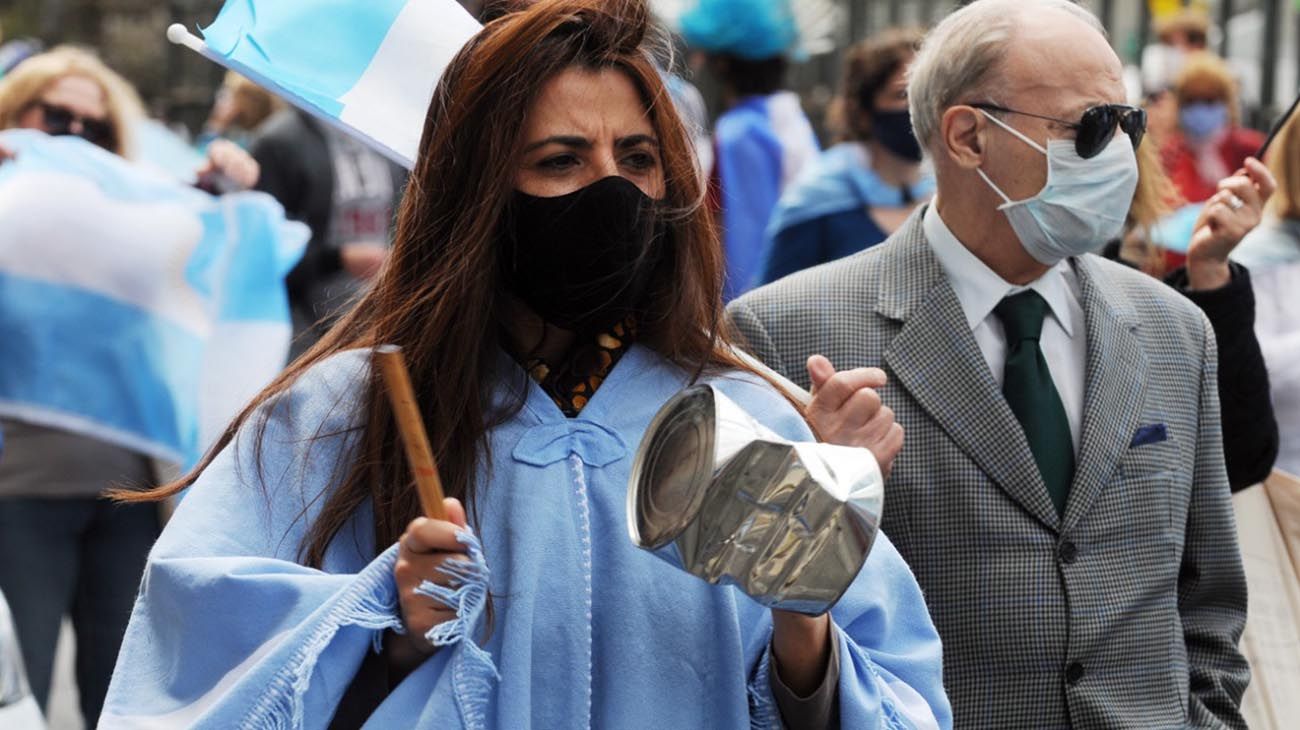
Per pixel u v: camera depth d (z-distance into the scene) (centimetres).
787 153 1088
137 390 761
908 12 1509
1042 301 478
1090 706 451
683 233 374
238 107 1184
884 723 350
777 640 347
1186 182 1134
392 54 400
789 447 313
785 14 1091
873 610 369
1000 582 453
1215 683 481
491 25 365
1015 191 465
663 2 1110
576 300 360
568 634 345
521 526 350
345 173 1016
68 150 779
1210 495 489
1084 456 461
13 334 751
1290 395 630
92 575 776
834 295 480
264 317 793
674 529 313
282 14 399
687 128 369
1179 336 489
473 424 357
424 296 364
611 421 364
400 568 326
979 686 454
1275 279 644
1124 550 463
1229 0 1448
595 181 356
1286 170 661
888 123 888
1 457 754
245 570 341
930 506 458
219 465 362
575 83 358
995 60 468
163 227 771
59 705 982
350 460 361
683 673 350
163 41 2123
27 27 2386
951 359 465
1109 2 1474
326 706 333
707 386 325
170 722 337
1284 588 553
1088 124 461
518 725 335
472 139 360
